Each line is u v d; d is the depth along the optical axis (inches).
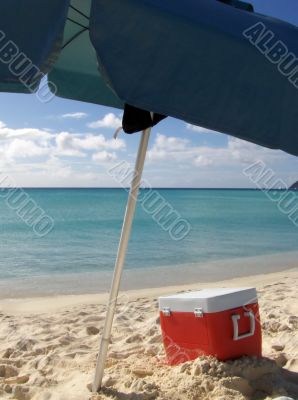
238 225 997.8
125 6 85.1
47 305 305.3
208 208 1728.6
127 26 84.9
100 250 619.2
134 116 104.6
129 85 82.8
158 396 132.8
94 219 1193.4
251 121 88.1
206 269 461.7
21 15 79.2
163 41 85.7
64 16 81.4
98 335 219.8
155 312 270.2
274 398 131.6
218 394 131.5
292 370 159.8
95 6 84.8
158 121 106.2
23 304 309.4
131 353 184.5
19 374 167.6
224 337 143.6
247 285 366.9
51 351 194.2
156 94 83.9
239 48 88.6
